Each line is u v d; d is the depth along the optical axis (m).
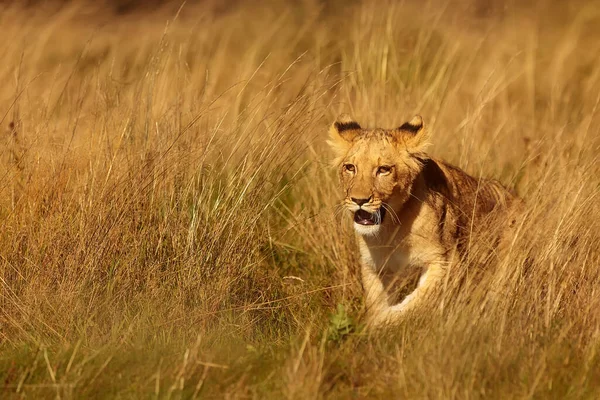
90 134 11.01
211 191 10.29
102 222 9.80
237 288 10.10
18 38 16.73
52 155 10.59
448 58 16.62
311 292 10.52
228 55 20.05
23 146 10.87
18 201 10.26
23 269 9.78
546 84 19.20
